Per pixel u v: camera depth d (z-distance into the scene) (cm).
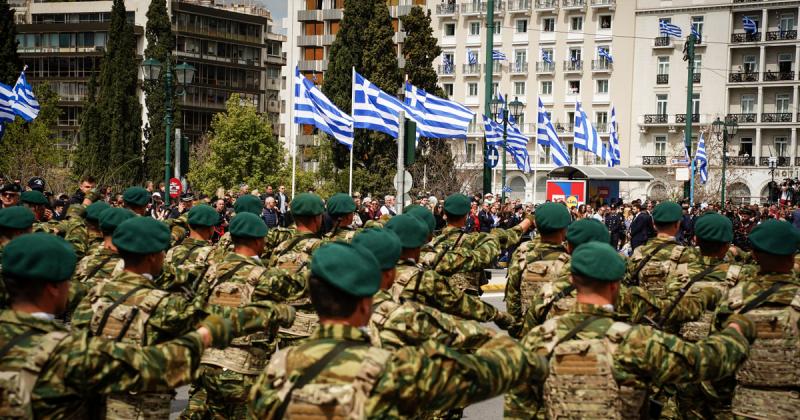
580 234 672
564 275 656
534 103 7631
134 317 544
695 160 4334
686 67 7031
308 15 8469
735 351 457
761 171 6750
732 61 6950
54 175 5538
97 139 6894
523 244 798
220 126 6931
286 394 367
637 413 468
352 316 380
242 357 693
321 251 384
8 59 5575
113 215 743
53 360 395
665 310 640
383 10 5372
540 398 568
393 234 515
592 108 7412
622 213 2819
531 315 629
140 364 409
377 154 5475
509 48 7750
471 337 530
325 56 8475
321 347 372
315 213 866
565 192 3425
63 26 9262
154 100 6775
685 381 457
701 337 738
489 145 2452
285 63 10112
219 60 9256
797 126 6656
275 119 10106
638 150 7219
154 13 6875
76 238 1077
